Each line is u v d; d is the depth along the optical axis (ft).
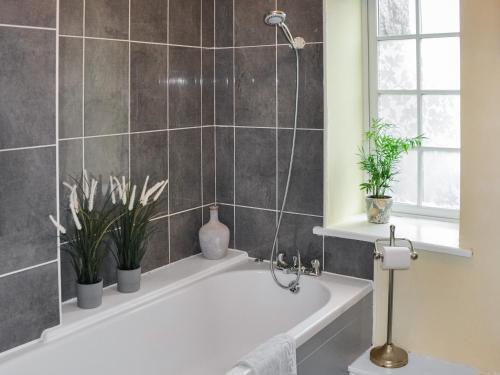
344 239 10.17
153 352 9.14
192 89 10.75
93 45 8.91
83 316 8.32
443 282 9.29
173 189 10.51
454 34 9.91
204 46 10.94
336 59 10.15
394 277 9.72
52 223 7.80
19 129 7.32
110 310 8.62
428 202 10.58
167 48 10.16
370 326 9.99
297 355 7.95
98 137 9.10
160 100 10.11
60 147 8.56
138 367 8.89
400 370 9.07
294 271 10.33
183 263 10.66
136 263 9.31
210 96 11.18
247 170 11.05
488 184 8.67
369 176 11.02
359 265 10.08
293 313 10.24
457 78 10.00
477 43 8.50
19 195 7.39
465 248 8.96
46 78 7.57
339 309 8.87
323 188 10.23
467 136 8.73
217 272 10.48
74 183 8.78
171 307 9.45
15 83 7.23
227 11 10.89
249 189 11.07
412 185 10.69
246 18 10.70
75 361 7.96
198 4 10.74
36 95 7.48
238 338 10.46
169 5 10.14
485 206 8.75
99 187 9.16
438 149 10.33
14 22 7.17
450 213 10.32
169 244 10.53
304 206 10.48
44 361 7.57
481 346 9.07
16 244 7.41
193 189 10.94
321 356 8.52
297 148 10.43
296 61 10.23
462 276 9.10
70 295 8.87
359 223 10.48
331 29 9.98
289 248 10.75
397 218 10.73
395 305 9.78
